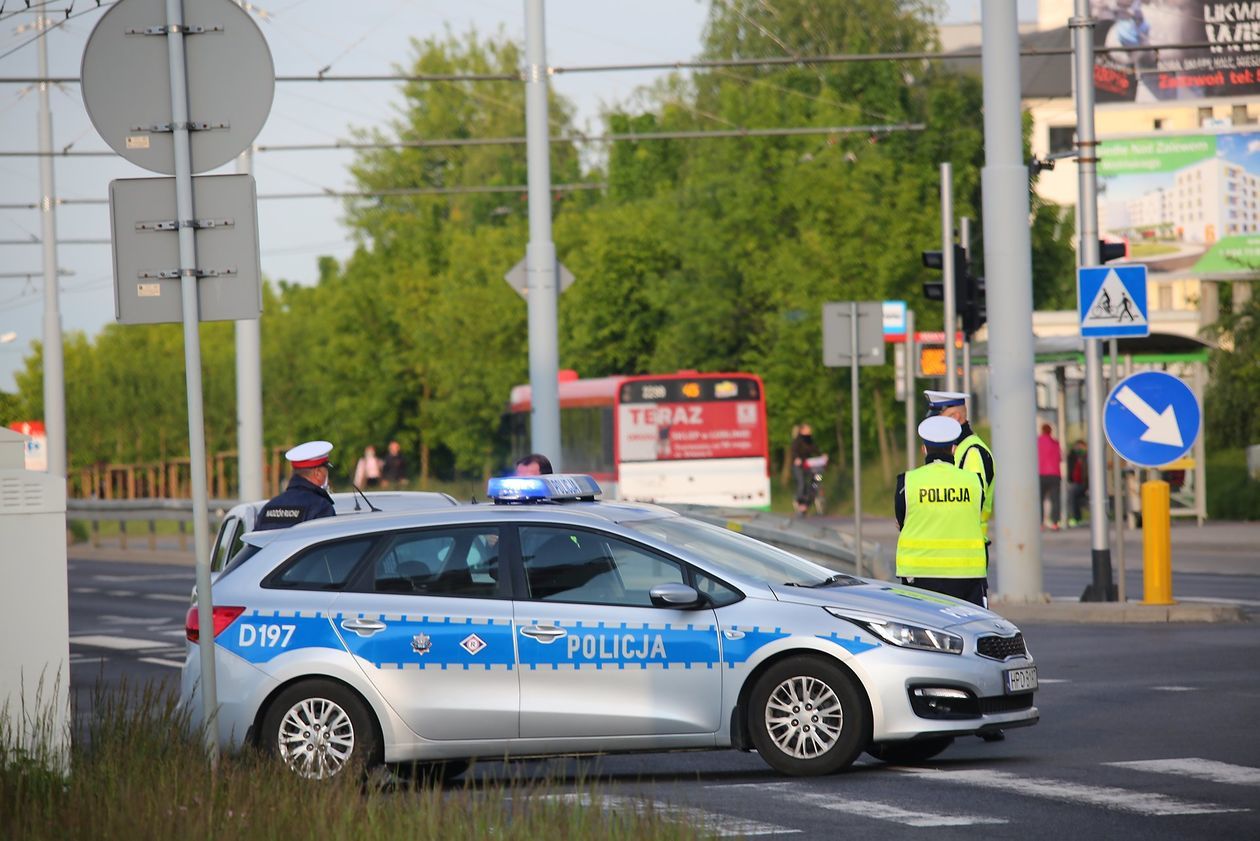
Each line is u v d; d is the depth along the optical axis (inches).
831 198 7293.3
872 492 7391.7
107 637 3302.2
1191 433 2738.7
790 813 1387.8
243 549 1652.3
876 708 1546.5
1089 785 1475.1
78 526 7386.8
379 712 1573.6
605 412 5152.6
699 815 1149.1
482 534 1614.2
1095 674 2241.6
